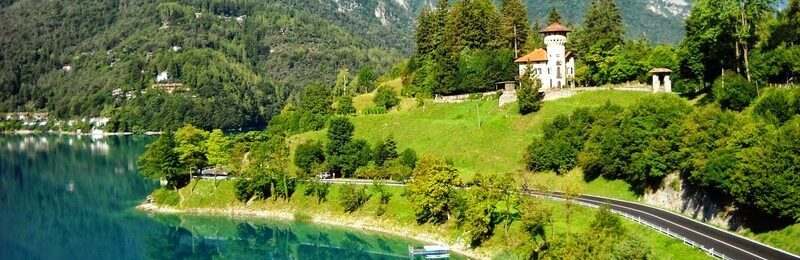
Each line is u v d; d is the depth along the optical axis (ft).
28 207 611.47
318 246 443.32
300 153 544.21
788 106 323.16
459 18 650.43
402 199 457.27
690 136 336.29
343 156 524.52
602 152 404.77
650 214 344.28
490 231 376.27
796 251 260.42
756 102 357.00
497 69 606.55
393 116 622.54
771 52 388.16
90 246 474.49
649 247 254.68
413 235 419.13
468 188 429.38
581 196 401.90
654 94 446.19
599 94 522.47
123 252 457.68
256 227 489.26
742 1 390.63
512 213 384.47
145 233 496.64
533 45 635.66
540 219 327.26
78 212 574.97
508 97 559.79
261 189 518.37
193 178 565.12
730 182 293.84
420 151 538.88
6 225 541.34
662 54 522.88
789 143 274.57
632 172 385.29
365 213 461.78
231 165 593.01
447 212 415.03
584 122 449.06
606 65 549.95
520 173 440.86
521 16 650.43
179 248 462.60
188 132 592.60
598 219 286.87
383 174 499.92
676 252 282.15
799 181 268.41
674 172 361.10
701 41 427.33
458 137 535.60
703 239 287.69
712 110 344.90
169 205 547.49
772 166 273.95
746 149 293.23
